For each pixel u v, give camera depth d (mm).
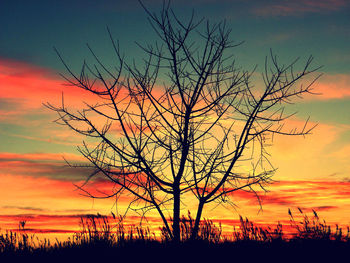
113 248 6809
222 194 7086
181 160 7043
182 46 7016
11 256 6453
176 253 6363
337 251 5938
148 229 7188
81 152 6934
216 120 7168
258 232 6762
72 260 6363
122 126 6914
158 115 7027
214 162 7070
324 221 6590
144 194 6961
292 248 6227
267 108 7039
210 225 7051
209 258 6195
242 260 6047
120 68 6820
